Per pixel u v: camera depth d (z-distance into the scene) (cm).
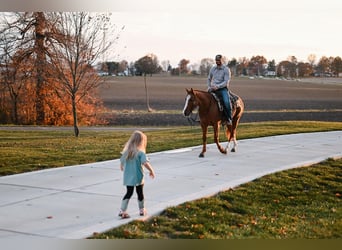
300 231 946
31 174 1305
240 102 1705
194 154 1647
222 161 1525
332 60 13262
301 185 1273
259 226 953
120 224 894
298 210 1091
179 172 1347
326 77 13662
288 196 1188
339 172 1433
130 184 929
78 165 1437
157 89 10275
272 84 11838
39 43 3653
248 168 1423
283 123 2950
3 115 4222
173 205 1015
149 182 1224
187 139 2069
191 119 1638
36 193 1105
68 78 3195
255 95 9094
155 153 1656
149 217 939
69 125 4147
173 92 9644
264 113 5606
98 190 1136
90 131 3122
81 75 3058
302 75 13975
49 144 1989
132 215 946
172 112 5734
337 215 1064
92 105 4241
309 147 1848
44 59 3653
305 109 6362
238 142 1955
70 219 920
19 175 1296
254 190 1189
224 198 1108
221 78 1619
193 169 1392
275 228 949
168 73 15062
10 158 1523
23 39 3784
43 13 3559
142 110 6047
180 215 962
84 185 1183
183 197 1080
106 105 6844
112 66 5047
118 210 980
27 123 4194
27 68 3897
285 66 14350
